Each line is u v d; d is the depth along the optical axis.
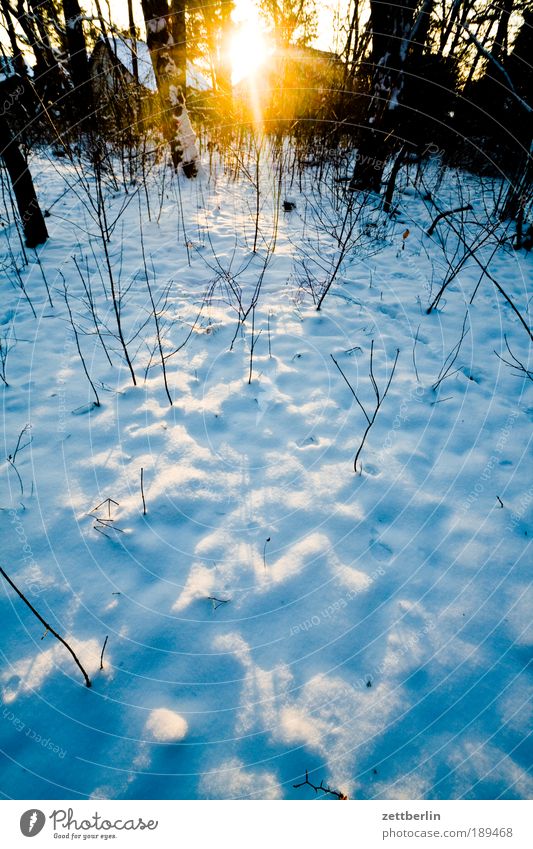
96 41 7.67
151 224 4.76
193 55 9.75
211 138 7.46
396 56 4.67
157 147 6.41
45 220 4.77
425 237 4.73
